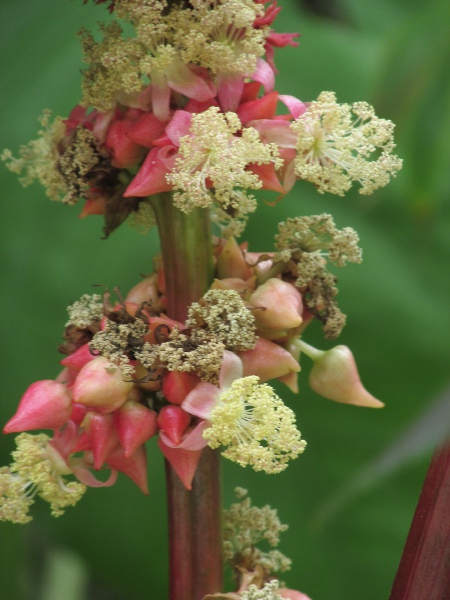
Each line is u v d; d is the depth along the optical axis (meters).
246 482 0.53
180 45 0.32
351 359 0.33
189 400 0.32
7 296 0.53
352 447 0.53
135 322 0.32
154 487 0.54
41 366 0.53
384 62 0.38
